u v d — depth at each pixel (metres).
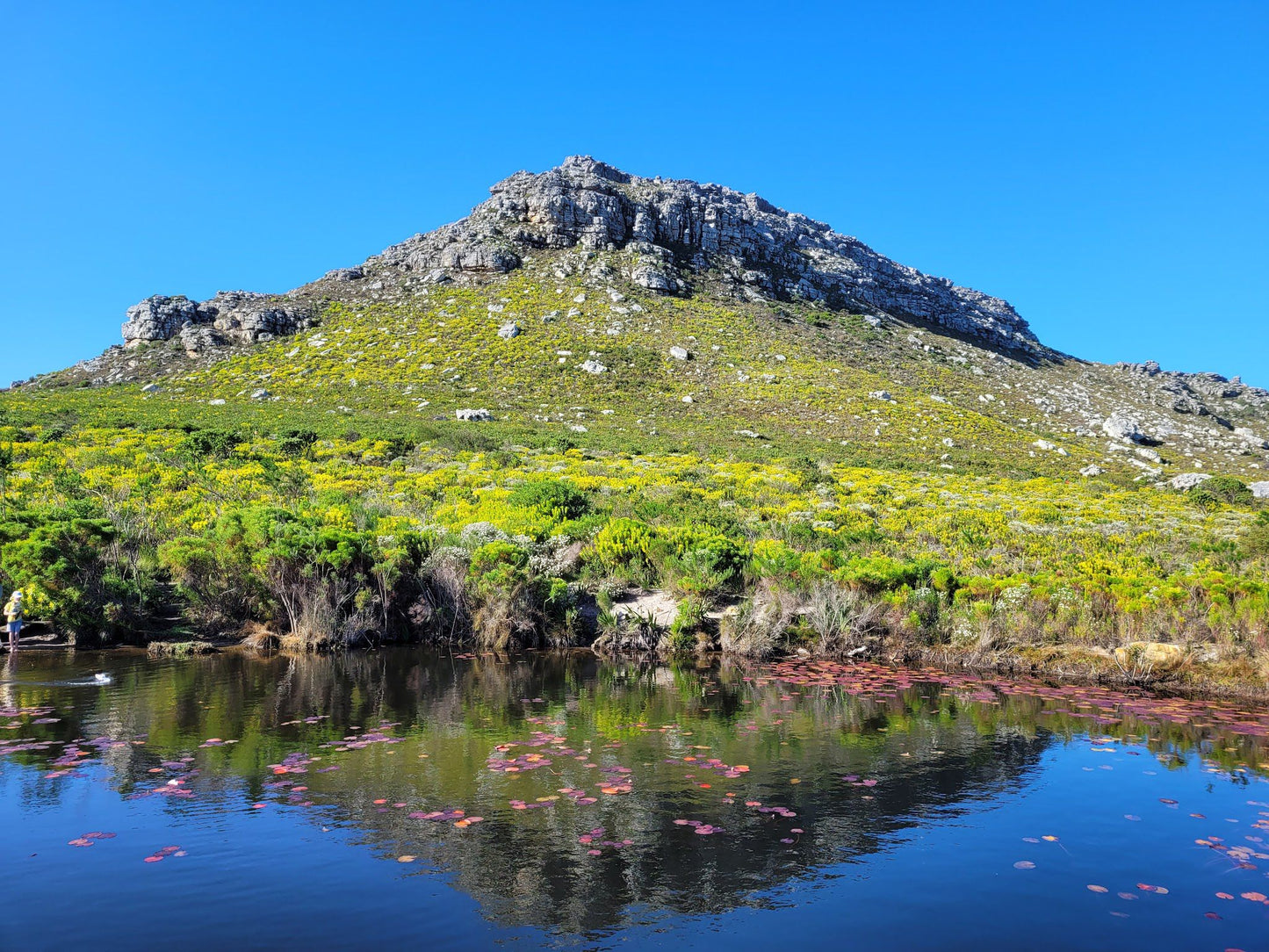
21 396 48.03
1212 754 7.00
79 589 11.88
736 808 5.56
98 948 3.67
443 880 4.41
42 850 4.69
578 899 4.22
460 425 42.25
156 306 67.44
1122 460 49.91
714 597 13.59
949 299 107.00
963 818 5.46
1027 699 9.25
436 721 7.86
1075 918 4.12
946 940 3.89
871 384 58.19
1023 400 65.25
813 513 22.45
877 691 9.64
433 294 72.50
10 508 13.95
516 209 85.69
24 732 7.19
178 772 6.11
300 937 3.80
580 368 57.19
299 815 5.28
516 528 15.99
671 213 88.38
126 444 28.59
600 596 13.12
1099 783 6.20
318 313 69.00
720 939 3.87
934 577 13.22
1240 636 10.38
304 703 8.51
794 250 97.81
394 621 12.95
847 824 5.32
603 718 8.11
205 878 4.38
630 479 27.64
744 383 56.25
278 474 22.52
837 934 3.94
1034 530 21.95
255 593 12.64
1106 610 11.69
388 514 18.78
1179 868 4.74
